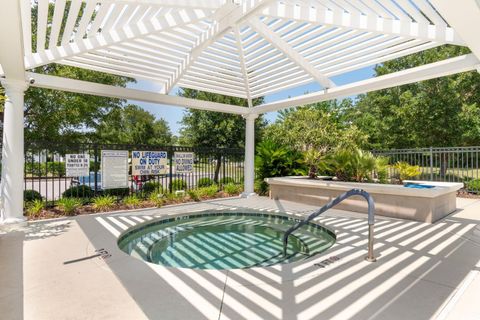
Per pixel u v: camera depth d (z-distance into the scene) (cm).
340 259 365
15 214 534
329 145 943
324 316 236
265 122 1712
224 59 677
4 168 534
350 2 424
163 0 372
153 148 841
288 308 248
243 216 717
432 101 1240
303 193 801
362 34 509
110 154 748
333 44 562
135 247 492
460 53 1291
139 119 2169
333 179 824
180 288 287
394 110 1371
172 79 713
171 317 236
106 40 489
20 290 285
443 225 543
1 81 520
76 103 1141
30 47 491
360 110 1948
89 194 798
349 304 255
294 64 661
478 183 921
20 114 543
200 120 1530
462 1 218
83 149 735
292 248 490
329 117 1170
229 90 841
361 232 495
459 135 1266
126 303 259
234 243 515
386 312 242
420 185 657
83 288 288
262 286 291
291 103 793
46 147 695
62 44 498
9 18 290
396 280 304
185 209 714
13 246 421
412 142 1412
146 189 932
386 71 1538
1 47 361
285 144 1104
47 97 1104
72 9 391
